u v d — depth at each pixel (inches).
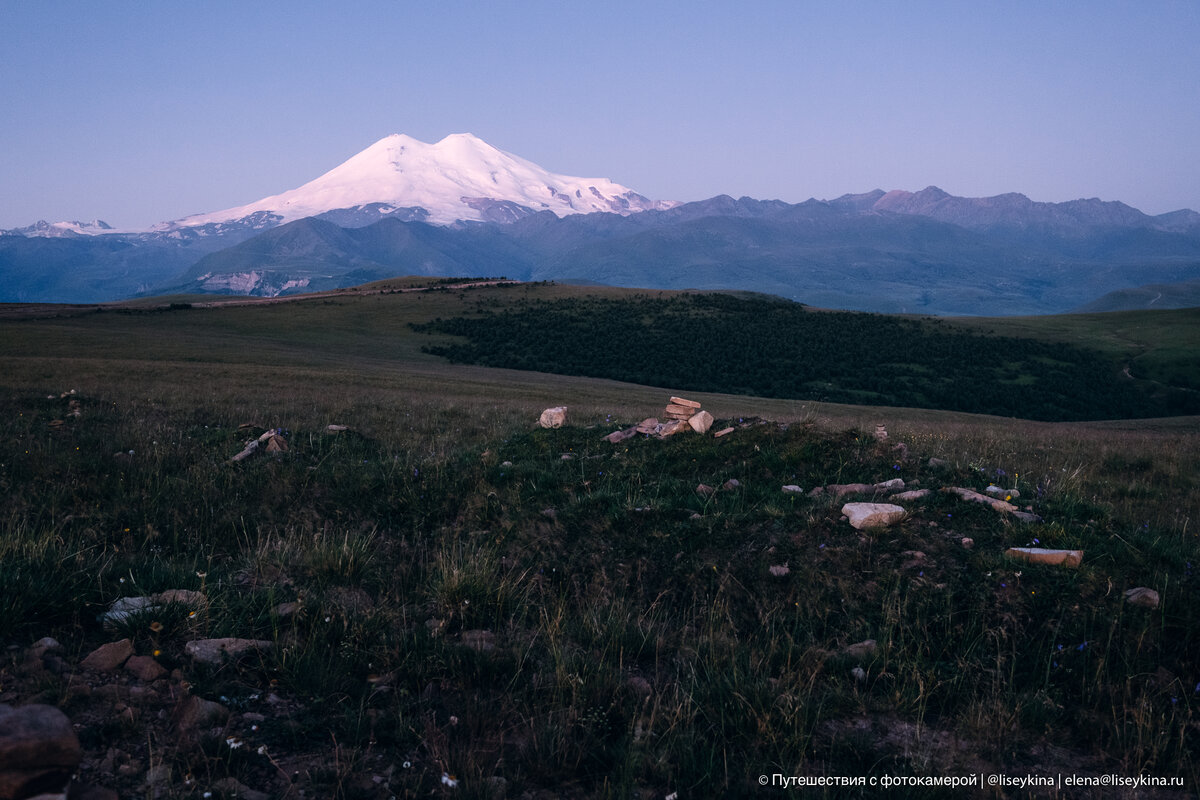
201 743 139.3
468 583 229.5
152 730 145.4
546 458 427.2
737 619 225.9
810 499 305.9
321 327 4128.9
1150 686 180.4
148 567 237.6
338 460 446.9
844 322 5049.2
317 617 199.8
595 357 3823.8
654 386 3408.0
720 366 3828.7
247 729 148.1
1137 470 545.6
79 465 392.8
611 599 237.6
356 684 170.1
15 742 111.2
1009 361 4419.3
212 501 342.0
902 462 357.7
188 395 992.2
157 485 358.9
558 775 143.6
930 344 4606.3
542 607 224.2
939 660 193.8
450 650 188.7
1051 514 277.3
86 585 207.3
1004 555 235.6
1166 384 4224.9
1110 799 142.9
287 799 128.6
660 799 136.8
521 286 6186.0
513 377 2719.0
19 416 615.5
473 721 157.4
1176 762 153.9
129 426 580.1
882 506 269.6
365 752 145.1
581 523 290.5
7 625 172.7
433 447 549.3
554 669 185.0
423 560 275.3
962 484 327.0
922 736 164.2
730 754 153.3
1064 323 5895.7
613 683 177.2
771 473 358.3
